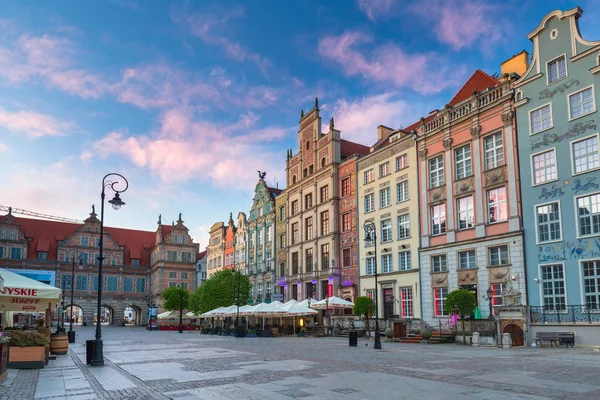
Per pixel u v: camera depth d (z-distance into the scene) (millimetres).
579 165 29875
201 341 36906
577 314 28500
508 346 26453
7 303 21203
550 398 11008
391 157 45781
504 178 34250
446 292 38281
